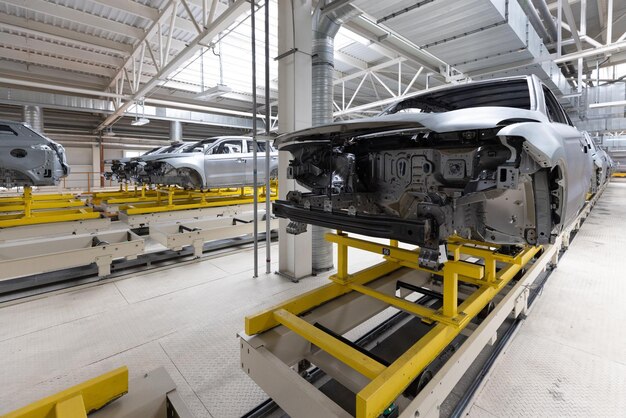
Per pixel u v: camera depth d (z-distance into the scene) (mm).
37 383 2027
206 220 5312
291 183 3824
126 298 3285
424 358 1545
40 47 8664
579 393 1896
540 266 2988
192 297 3311
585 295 3271
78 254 3564
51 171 6145
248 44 8234
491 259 2301
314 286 3598
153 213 6379
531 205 1932
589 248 5062
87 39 8133
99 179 18578
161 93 13406
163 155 6680
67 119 15719
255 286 3611
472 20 3562
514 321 2703
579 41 5891
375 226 1724
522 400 1842
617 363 2170
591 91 9211
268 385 1590
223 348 2400
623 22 7742
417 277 2859
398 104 3072
